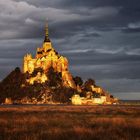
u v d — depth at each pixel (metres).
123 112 86.88
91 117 57.53
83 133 28.20
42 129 32.44
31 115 64.38
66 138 25.56
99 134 27.86
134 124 37.72
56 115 65.06
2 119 48.09
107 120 44.19
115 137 26.00
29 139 24.72
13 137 25.95
